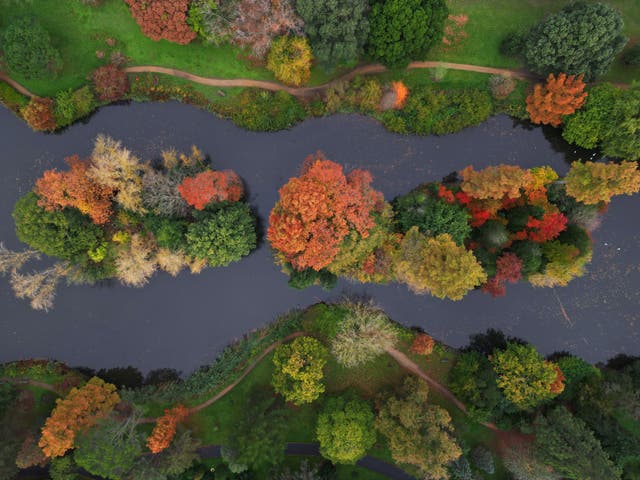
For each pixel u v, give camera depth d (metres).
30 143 49.62
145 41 47.78
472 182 43.53
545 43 42.31
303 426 49.38
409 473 48.66
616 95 43.69
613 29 40.56
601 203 47.56
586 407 46.62
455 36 48.12
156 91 48.62
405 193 49.59
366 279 46.91
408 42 41.97
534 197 44.88
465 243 46.19
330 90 47.03
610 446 45.28
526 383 44.81
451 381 48.66
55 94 48.16
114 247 47.12
